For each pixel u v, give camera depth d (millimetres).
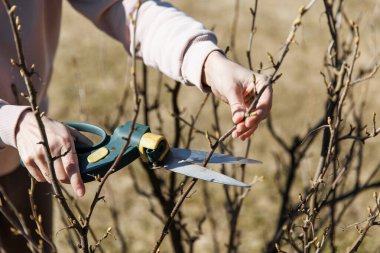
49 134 1672
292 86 5660
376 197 2127
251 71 1883
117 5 2236
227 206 2760
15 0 2189
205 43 2012
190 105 5336
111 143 1765
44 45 2324
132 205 4309
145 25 2172
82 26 6672
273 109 5363
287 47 1572
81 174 1704
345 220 3877
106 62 6055
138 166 4711
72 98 5582
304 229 2006
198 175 1720
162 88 5480
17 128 1721
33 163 1707
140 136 1750
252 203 4348
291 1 7109
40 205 2602
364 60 5680
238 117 1723
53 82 5805
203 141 4879
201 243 3918
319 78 5754
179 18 2131
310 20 6668
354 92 4953
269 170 4590
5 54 2182
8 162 2338
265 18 6824
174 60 2061
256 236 4066
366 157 4691
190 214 4168
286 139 4863
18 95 2199
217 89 1930
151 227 4086
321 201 2209
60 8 2371
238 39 6480
